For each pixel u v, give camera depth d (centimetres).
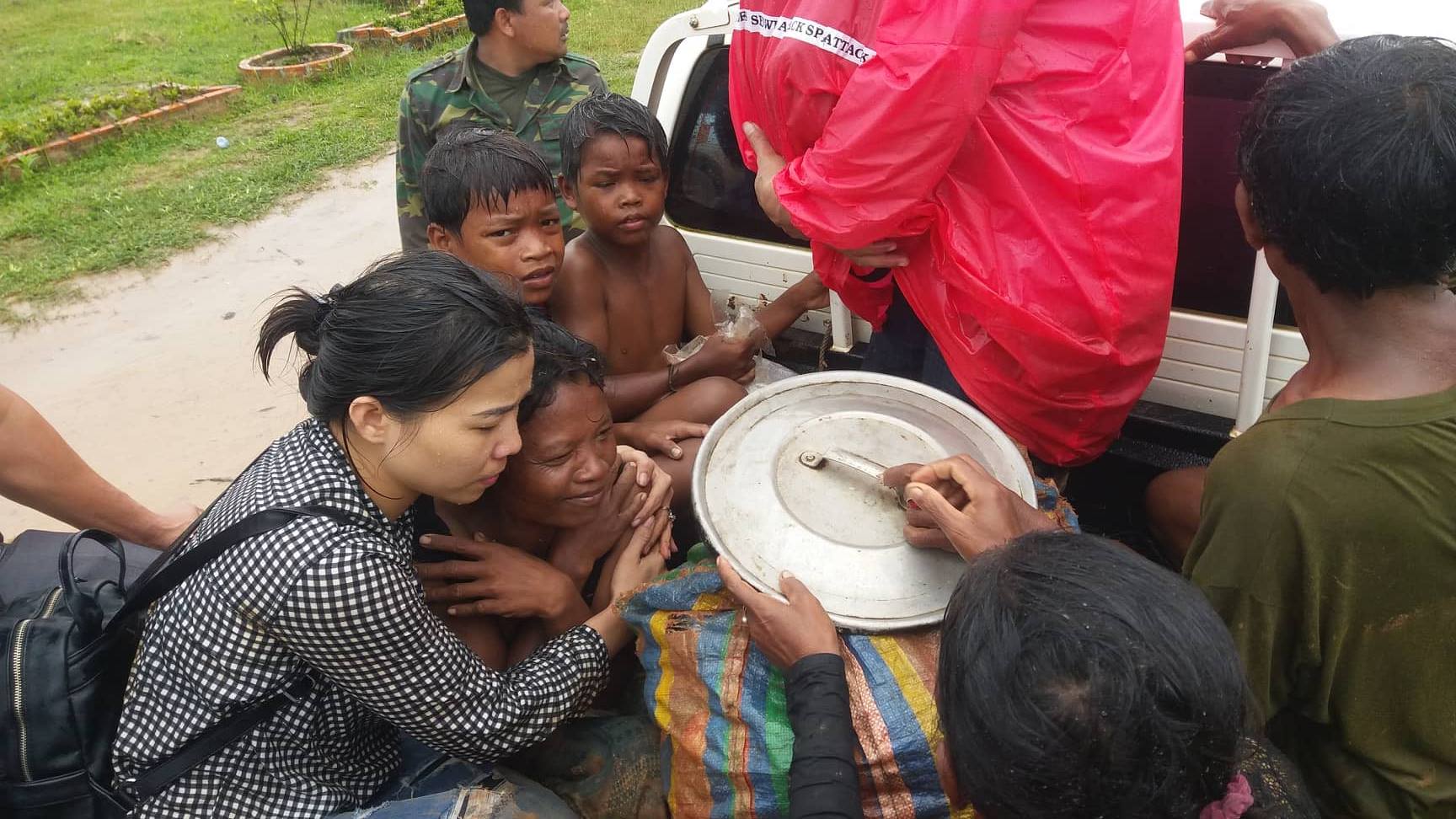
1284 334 198
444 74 347
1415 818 137
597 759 187
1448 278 124
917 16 155
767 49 183
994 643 95
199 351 499
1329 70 125
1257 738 122
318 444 157
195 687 151
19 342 516
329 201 667
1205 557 137
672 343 263
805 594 148
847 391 194
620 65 838
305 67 901
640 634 178
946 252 178
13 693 150
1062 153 166
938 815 141
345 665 150
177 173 714
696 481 172
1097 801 90
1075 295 172
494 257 225
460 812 166
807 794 127
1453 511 121
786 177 179
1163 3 172
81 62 989
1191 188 202
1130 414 217
